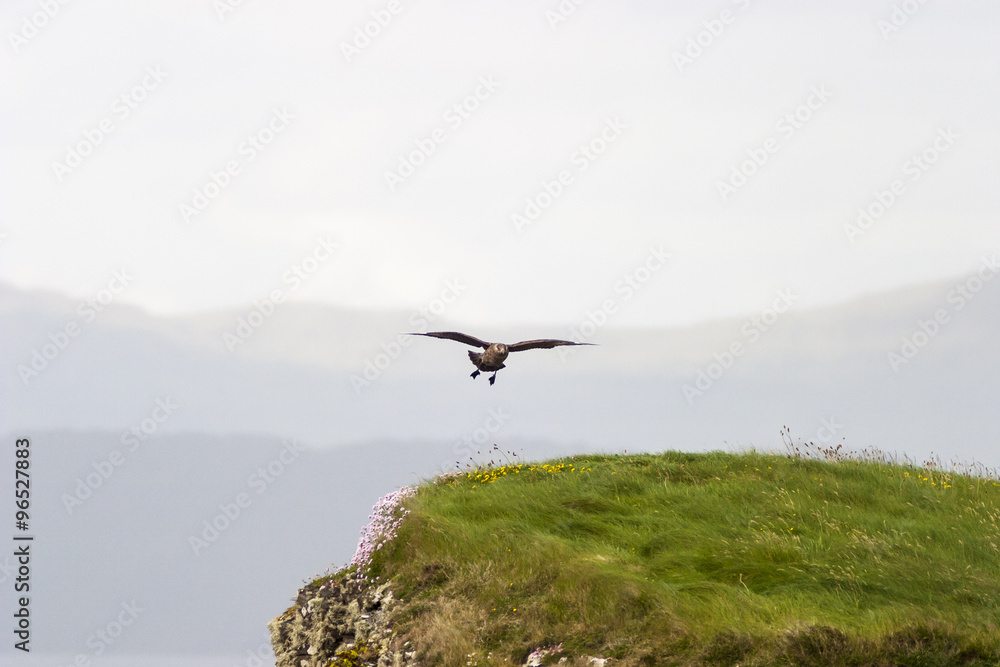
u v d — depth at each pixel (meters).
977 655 12.05
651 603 14.11
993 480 22.06
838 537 17.03
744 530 17.72
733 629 12.91
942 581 14.61
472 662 14.45
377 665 15.63
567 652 13.88
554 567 15.88
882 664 11.99
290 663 17.33
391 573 17.81
